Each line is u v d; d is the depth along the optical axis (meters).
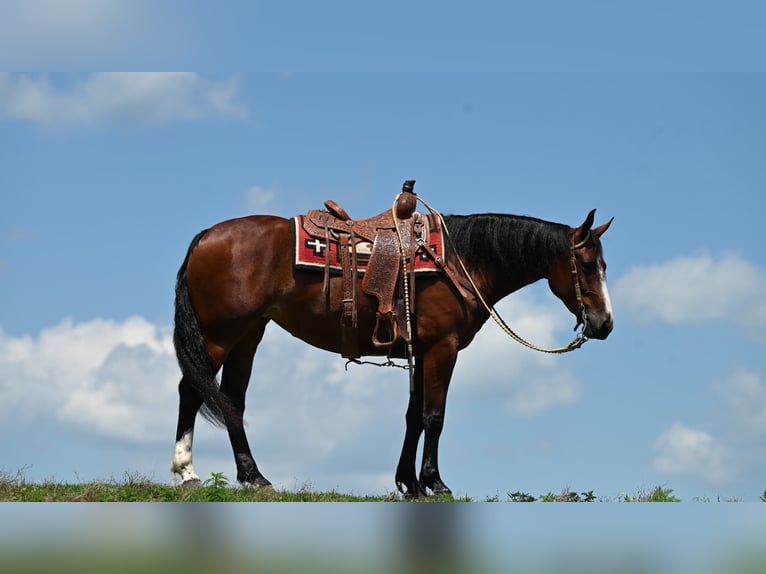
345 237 10.86
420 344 10.88
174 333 10.84
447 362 10.80
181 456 10.74
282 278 10.78
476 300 10.98
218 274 10.73
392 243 10.82
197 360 10.71
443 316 10.78
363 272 10.78
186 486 10.51
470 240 11.07
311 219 10.91
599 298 10.99
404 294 10.70
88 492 10.16
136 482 10.48
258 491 10.52
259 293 10.74
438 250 10.88
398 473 10.95
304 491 10.86
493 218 11.16
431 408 10.73
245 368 11.25
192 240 10.97
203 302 10.78
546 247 11.04
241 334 10.86
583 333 11.04
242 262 10.73
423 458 10.71
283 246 10.81
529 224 11.12
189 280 10.83
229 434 10.91
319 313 10.80
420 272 10.77
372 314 10.80
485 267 11.12
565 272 11.05
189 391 10.88
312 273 10.77
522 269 11.16
